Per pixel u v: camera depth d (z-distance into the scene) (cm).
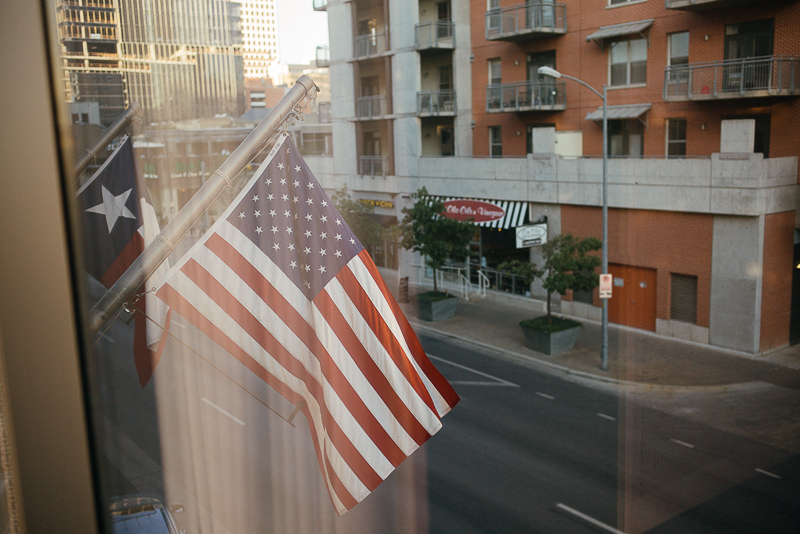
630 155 1705
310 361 313
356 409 323
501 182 1736
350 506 323
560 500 943
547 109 1762
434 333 1192
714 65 1509
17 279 137
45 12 138
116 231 274
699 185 1500
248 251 301
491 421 1031
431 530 765
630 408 1166
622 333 1575
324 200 321
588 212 1672
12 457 140
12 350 138
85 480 149
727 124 1461
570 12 1758
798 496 1048
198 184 302
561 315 1712
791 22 1420
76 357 146
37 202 138
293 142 315
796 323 1527
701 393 1273
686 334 1556
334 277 318
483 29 1830
